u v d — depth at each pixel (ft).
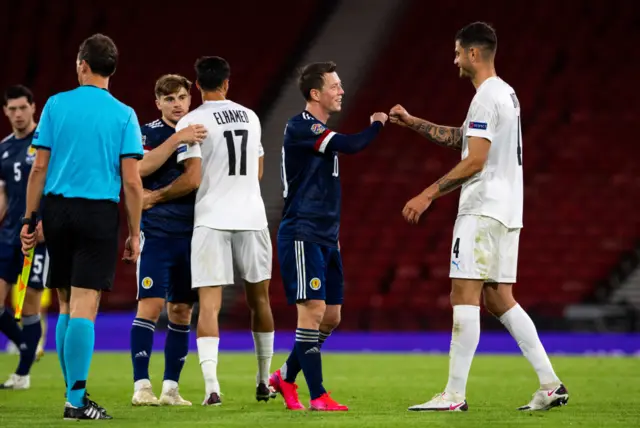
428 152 271.28
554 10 304.91
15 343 102.53
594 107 278.87
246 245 82.17
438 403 74.54
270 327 84.89
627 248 244.83
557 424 64.49
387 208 257.75
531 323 77.15
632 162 264.93
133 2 314.76
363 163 268.62
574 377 116.98
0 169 104.42
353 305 233.55
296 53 304.71
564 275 239.71
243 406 80.64
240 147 82.07
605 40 297.12
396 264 244.01
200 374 122.93
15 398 90.63
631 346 183.42
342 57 301.22
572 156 265.54
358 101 285.23
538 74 288.71
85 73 72.23
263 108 288.51
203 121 81.71
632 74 288.10
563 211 253.03
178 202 83.92
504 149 75.87
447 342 196.13
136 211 71.26
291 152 78.74
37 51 303.07
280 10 315.99
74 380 68.39
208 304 80.89
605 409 76.95
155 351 167.22
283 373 80.64
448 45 300.40
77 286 69.15
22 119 103.91
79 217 68.95
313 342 77.20
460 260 74.95
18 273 103.60
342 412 73.56
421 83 289.33
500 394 96.07
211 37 308.60
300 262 77.61
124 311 234.38
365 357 160.76
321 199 78.48
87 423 64.95
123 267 240.53
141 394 81.56
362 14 313.12
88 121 70.18
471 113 75.61
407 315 229.86
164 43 306.55
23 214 103.65
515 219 76.64
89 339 68.59
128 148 70.90
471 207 75.31
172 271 84.48
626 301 229.86
